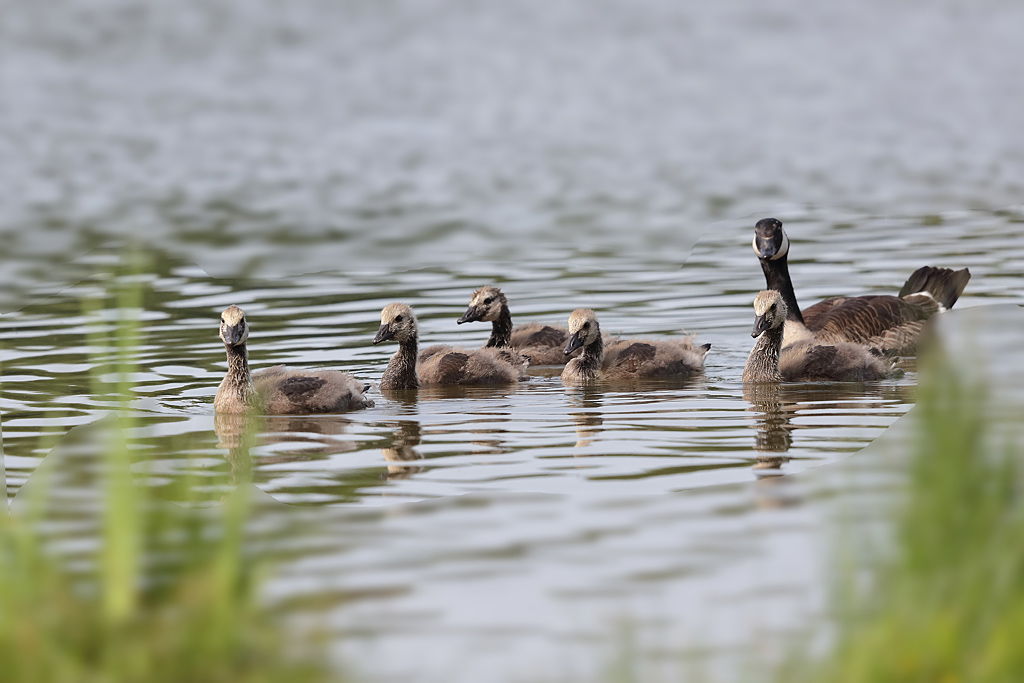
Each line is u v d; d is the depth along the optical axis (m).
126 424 13.83
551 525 11.32
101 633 8.59
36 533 10.20
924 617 8.45
